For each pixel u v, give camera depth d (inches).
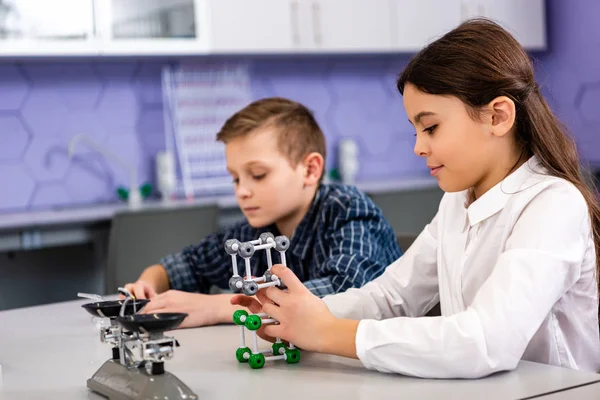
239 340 48.5
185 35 137.5
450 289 49.1
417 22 158.2
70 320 57.2
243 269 70.8
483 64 43.2
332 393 35.7
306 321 40.9
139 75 148.5
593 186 54.4
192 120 153.2
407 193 132.0
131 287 62.1
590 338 46.7
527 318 38.3
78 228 121.2
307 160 66.9
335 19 150.3
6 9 123.3
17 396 37.6
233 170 66.6
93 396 37.0
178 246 115.7
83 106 143.6
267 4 143.9
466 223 48.6
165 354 34.3
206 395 36.0
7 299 127.2
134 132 148.3
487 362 37.3
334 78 166.6
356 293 50.7
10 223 116.8
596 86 165.2
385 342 38.7
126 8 132.4
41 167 140.4
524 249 40.3
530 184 44.7
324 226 65.4
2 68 136.8
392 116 173.2
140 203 141.5
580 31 167.3
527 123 45.6
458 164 44.3
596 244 46.3
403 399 34.5
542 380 37.0
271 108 66.6
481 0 163.8
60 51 127.5
